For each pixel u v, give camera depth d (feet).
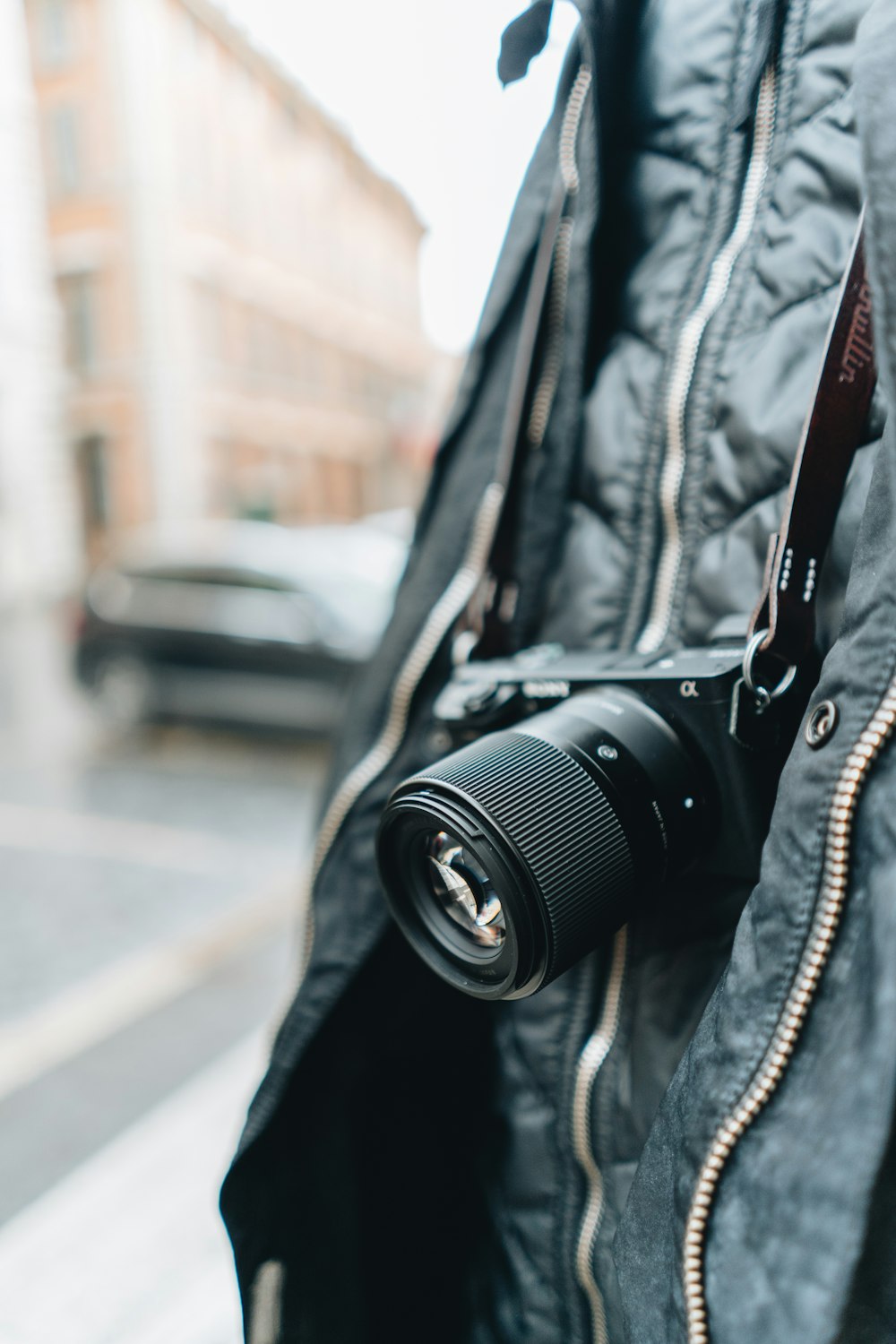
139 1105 6.33
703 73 2.25
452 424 2.86
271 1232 2.41
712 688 1.86
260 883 10.28
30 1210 5.14
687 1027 2.08
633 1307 1.62
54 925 9.33
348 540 17.48
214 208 41.70
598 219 2.37
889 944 1.29
